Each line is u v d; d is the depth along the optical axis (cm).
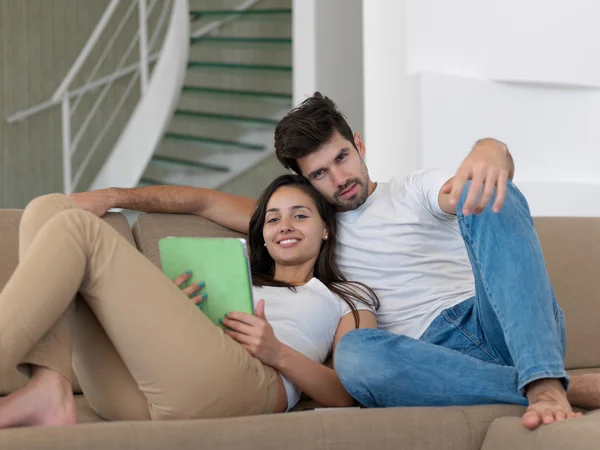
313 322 187
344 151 204
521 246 155
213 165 590
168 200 218
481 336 183
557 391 144
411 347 163
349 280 204
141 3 580
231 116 581
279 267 206
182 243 169
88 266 144
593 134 374
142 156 564
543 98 369
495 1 359
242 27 631
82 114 699
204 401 152
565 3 364
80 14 706
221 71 637
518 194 164
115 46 713
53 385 141
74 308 151
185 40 552
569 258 235
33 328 134
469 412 144
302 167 206
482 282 166
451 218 202
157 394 151
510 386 154
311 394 172
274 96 569
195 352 148
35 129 688
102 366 158
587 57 367
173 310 148
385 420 137
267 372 165
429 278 200
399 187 209
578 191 367
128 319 146
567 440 123
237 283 163
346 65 440
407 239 202
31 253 139
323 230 206
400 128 359
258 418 132
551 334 150
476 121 356
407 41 352
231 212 221
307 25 431
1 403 138
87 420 166
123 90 714
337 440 133
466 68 357
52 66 695
